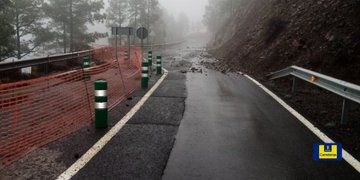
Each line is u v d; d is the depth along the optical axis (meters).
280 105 10.05
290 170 5.38
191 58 32.06
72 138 6.70
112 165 5.44
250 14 31.75
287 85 13.73
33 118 7.96
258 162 5.68
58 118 8.12
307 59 14.16
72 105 9.52
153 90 12.45
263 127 7.70
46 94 10.51
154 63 26.17
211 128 7.57
